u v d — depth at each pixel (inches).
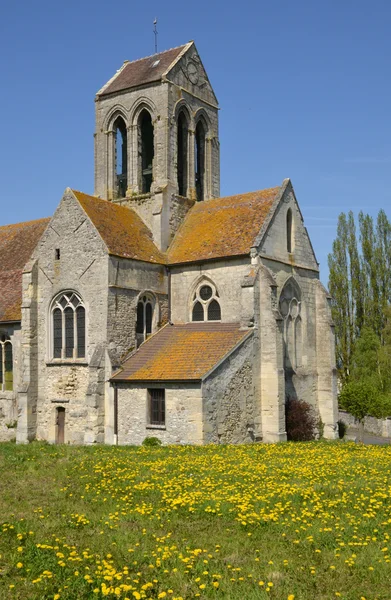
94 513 597.3
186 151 1592.0
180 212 1519.4
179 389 1112.2
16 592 394.6
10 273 1574.8
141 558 457.4
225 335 1232.2
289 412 1300.4
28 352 1336.1
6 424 1417.3
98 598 388.5
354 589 399.9
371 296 2289.6
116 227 1355.8
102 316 1242.6
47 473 807.1
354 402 1524.4
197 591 397.4
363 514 562.6
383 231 2329.0
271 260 1323.8
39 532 523.2
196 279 1362.0
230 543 494.0
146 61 1659.7
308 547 482.6
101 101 1615.4
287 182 1427.2
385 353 2064.5
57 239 1334.9
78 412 1272.1
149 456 929.5
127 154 1567.4
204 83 1663.4
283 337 1374.3
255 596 383.2
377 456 943.0
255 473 759.1
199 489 677.3
